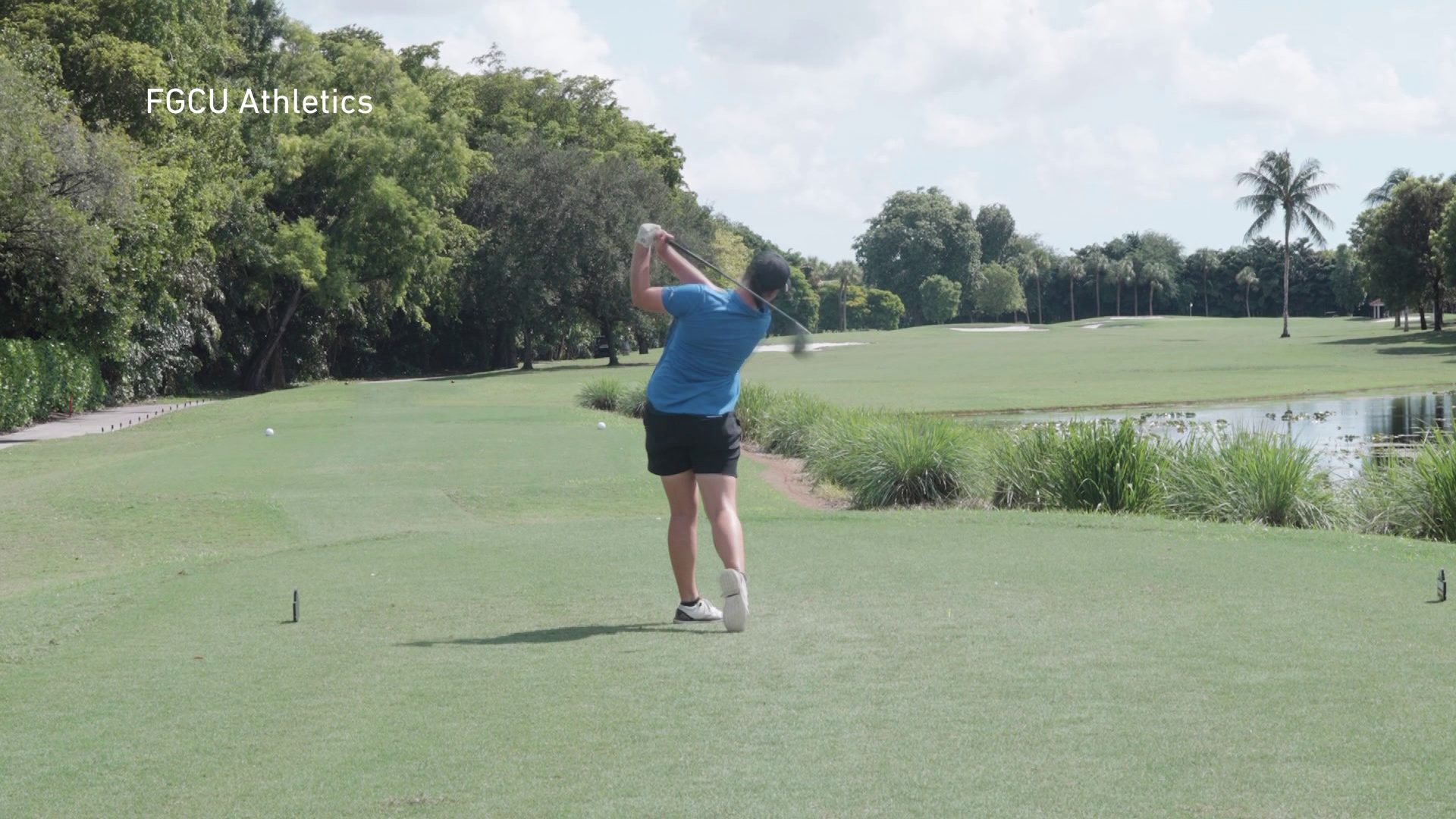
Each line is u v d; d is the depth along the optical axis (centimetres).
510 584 705
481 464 1741
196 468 1706
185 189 3466
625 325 6125
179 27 3650
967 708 394
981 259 16000
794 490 1734
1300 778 320
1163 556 773
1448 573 690
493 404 3253
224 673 486
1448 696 403
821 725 378
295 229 4603
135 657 524
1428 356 5341
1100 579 678
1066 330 9694
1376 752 342
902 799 309
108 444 2373
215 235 4309
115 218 2838
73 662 517
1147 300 15712
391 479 1585
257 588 716
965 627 535
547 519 1373
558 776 335
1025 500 1484
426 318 6444
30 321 3266
